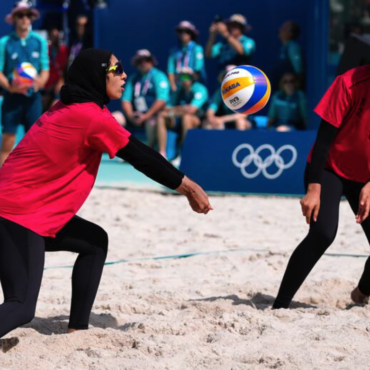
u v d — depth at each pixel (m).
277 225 17.00
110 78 7.83
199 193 7.96
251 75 9.10
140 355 7.75
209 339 8.39
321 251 9.36
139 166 7.85
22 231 7.55
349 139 9.10
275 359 7.57
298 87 26.81
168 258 13.72
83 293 8.56
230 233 16.14
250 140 21.97
